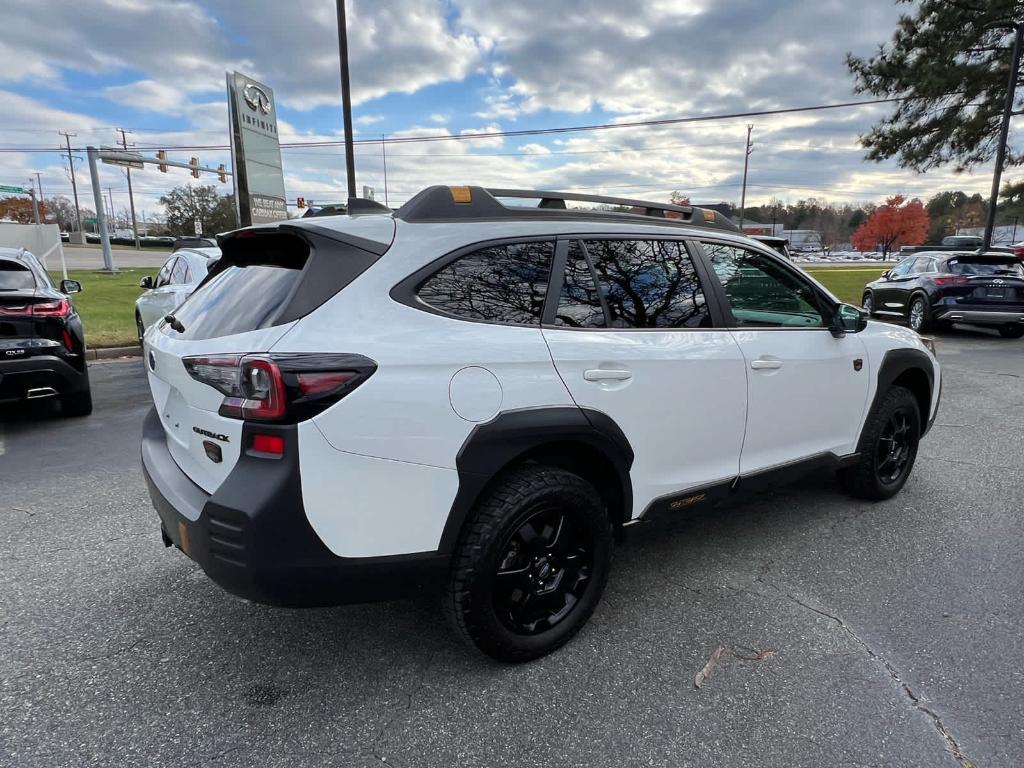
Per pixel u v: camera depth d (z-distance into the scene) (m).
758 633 2.75
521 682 2.44
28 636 2.72
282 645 2.67
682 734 2.17
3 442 5.57
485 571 2.32
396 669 2.52
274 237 2.52
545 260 2.59
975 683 2.42
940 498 4.26
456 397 2.22
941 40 18.78
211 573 2.13
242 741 2.13
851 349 3.73
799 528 3.80
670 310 2.94
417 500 2.19
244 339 2.13
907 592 3.08
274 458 2.00
